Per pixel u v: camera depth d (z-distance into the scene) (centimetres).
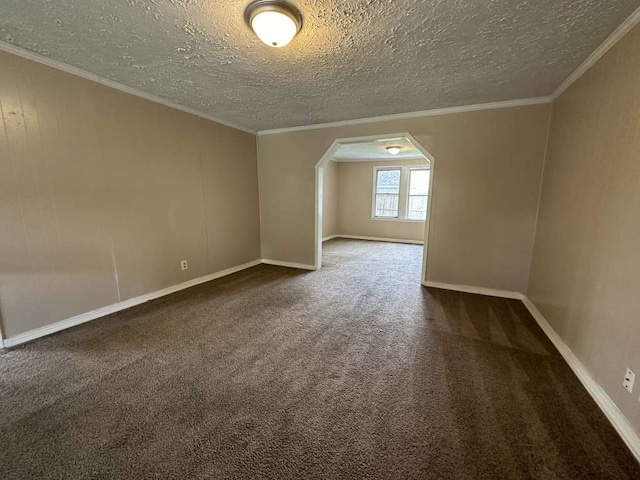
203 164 378
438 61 221
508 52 206
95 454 132
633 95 154
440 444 137
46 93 229
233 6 158
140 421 151
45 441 138
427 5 156
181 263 361
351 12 162
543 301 269
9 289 221
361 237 819
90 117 258
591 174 194
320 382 184
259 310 299
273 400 167
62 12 164
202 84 271
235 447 136
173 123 333
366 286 379
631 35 159
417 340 238
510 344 231
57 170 240
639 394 134
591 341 179
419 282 396
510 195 320
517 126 308
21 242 224
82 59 225
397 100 309
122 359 208
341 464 127
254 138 466
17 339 227
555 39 187
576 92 231
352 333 250
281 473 123
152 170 315
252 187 471
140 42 197
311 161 436
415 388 178
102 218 274
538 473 122
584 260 195
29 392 173
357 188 809
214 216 403
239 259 457
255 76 250
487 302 321
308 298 334
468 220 343
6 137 212
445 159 344
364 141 394
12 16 168
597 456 130
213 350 221
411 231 755
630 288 145
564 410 159
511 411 158
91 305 272
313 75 247
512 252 327
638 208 143
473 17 166
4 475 122
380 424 150
